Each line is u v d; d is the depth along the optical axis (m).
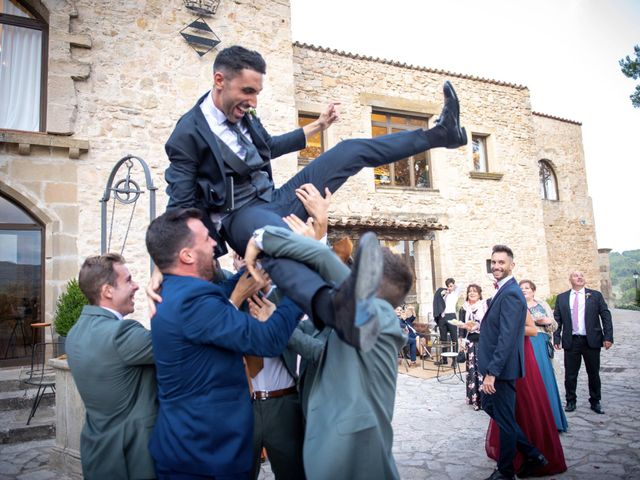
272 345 1.60
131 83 6.74
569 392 5.30
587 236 14.10
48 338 6.00
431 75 11.10
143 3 6.93
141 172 6.63
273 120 7.68
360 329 1.14
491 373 3.23
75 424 3.88
